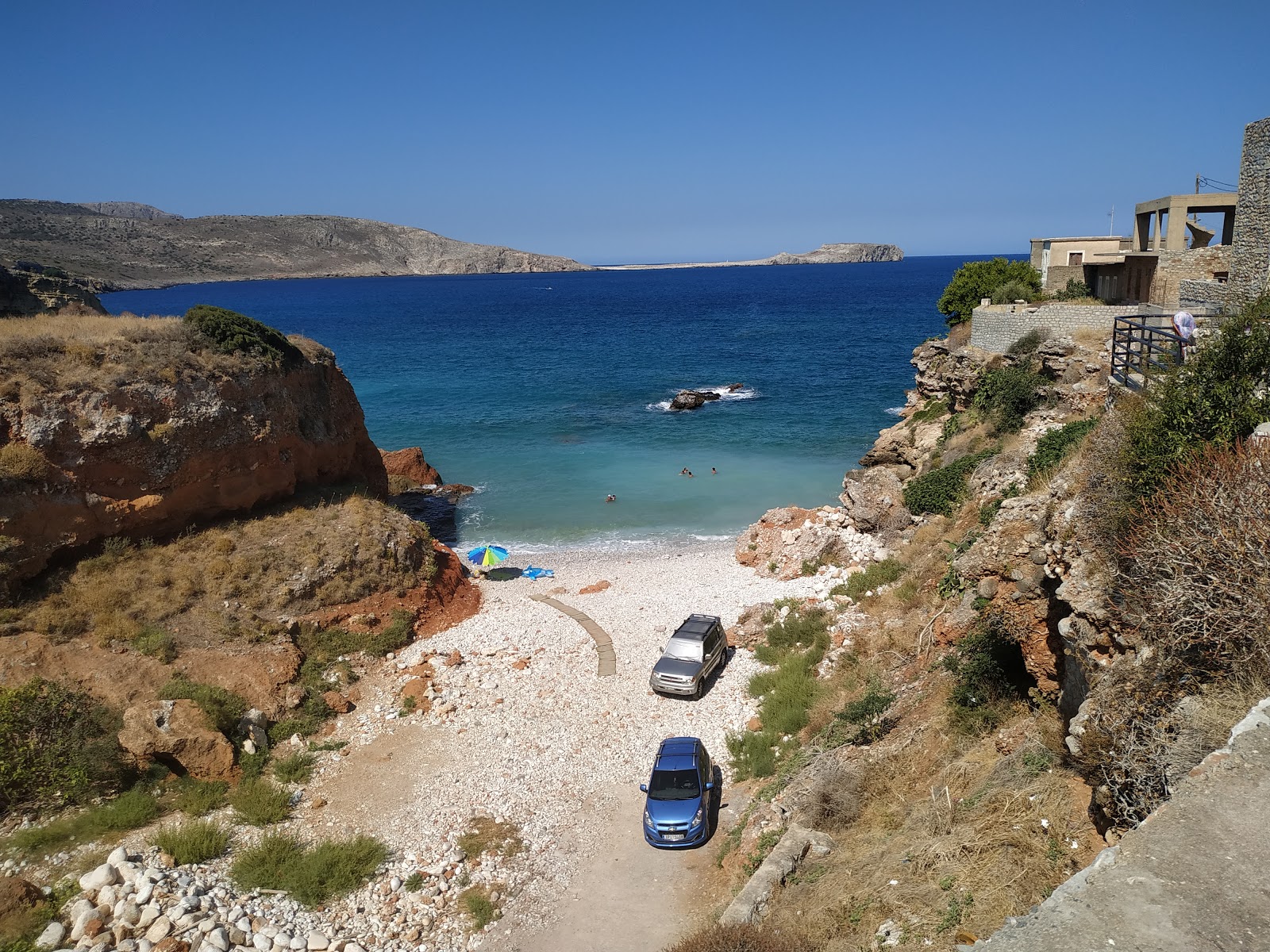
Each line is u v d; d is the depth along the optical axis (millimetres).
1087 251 47594
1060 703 12977
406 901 17375
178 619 26312
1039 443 24453
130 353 31016
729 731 23359
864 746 17812
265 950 15398
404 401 78062
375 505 35469
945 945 9672
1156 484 11445
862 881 12266
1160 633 9617
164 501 30016
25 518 26266
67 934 15367
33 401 27344
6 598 24922
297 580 29172
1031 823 10914
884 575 30406
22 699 20828
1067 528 13078
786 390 80250
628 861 18391
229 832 19453
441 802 20891
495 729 24125
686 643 26453
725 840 18406
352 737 24062
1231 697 8422
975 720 15422
